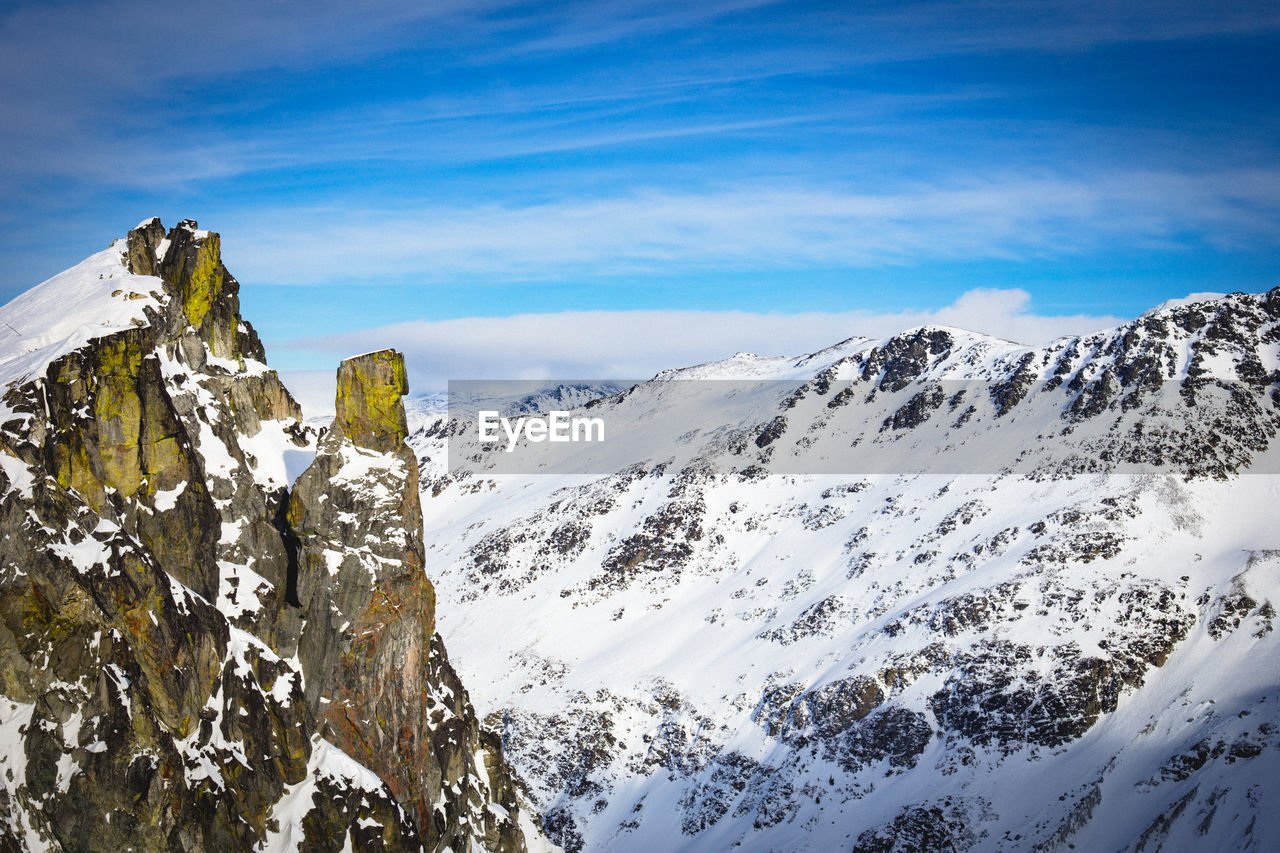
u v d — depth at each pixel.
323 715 43.59
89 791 33.97
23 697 33.75
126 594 35.66
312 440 50.06
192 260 46.50
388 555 45.34
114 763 34.31
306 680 43.75
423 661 47.06
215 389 46.12
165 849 35.09
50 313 42.12
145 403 40.12
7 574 33.72
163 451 40.66
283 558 45.00
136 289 44.12
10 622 33.53
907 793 114.88
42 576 33.97
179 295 46.22
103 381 38.81
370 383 45.91
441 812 49.31
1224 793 91.69
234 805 37.59
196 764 36.84
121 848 34.31
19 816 32.97
